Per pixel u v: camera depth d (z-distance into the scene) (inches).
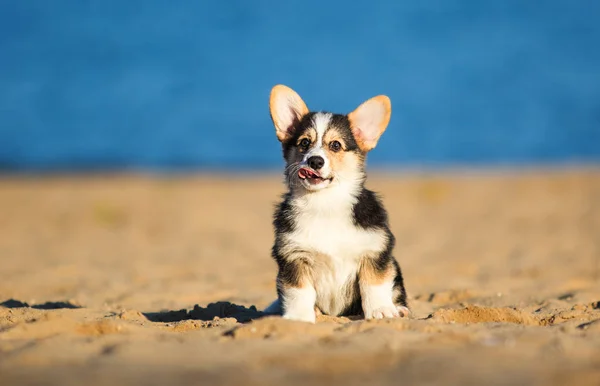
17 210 1549.0
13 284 723.4
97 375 287.6
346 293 448.8
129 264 922.1
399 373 286.2
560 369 291.3
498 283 699.4
